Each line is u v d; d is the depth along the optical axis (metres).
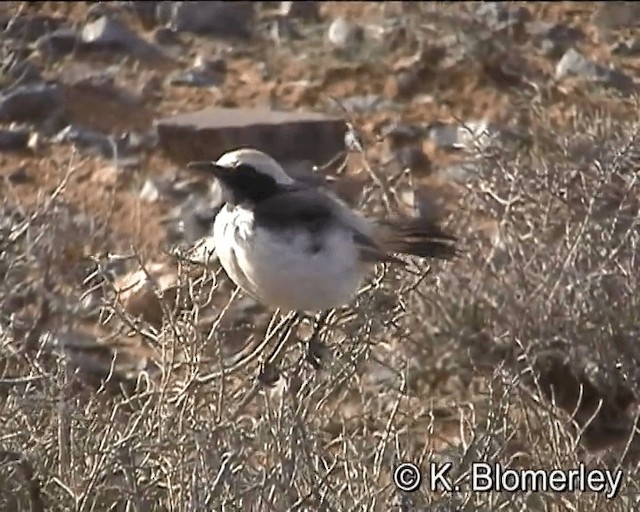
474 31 19.38
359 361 11.12
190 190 16.58
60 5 19.89
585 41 19.39
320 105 18.20
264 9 20.28
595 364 13.42
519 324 13.64
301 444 9.98
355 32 19.58
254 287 10.56
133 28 19.70
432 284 13.64
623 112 17.25
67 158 17.20
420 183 16.39
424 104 18.19
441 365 13.77
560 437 11.73
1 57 18.42
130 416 11.19
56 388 11.12
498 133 16.11
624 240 13.10
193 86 18.56
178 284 11.16
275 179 10.53
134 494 9.99
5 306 13.94
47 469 10.57
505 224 13.77
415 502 10.26
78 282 14.81
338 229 10.44
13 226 14.90
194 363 10.31
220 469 9.62
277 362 10.96
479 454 10.81
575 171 13.75
